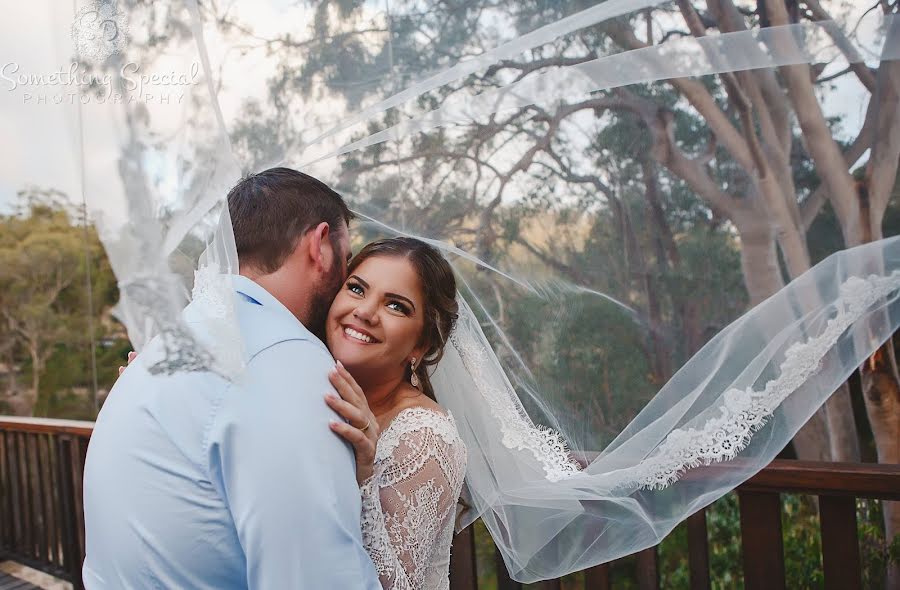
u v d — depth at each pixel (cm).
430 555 124
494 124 148
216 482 94
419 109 151
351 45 152
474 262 149
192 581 95
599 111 144
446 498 123
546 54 146
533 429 145
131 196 82
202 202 86
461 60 149
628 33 144
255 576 88
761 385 134
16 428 397
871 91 137
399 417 126
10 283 941
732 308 138
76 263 947
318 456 93
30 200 868
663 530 141
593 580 192
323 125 152
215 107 88
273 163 150
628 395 140
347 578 90
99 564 103
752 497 172
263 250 118
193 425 96
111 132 83
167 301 81
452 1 149
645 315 141
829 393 133
